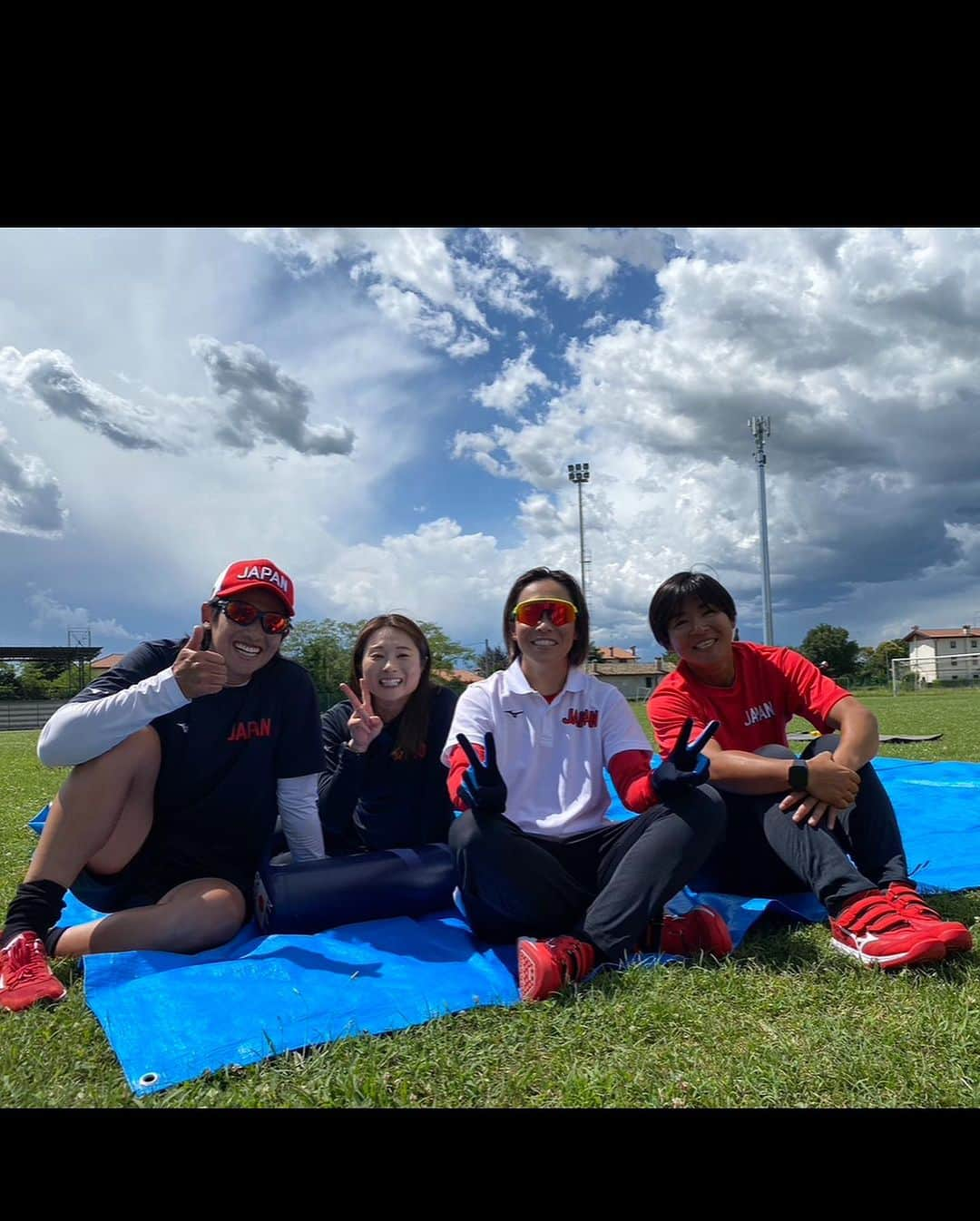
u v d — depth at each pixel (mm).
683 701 3467
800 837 2938
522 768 3010
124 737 2814
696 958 2662
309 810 3322
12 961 2549
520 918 2730
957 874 3736
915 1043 2049
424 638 3568
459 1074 1941
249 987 2416
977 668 75000
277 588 3059
